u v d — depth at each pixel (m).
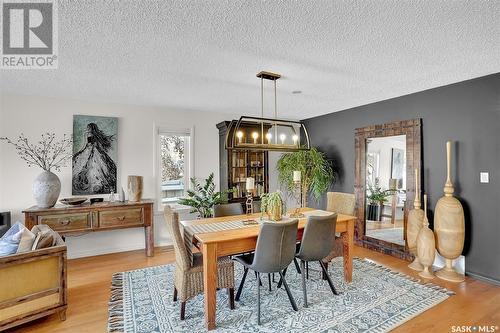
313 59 2.55
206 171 4.93
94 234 4.09
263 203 3.05
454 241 3.06
